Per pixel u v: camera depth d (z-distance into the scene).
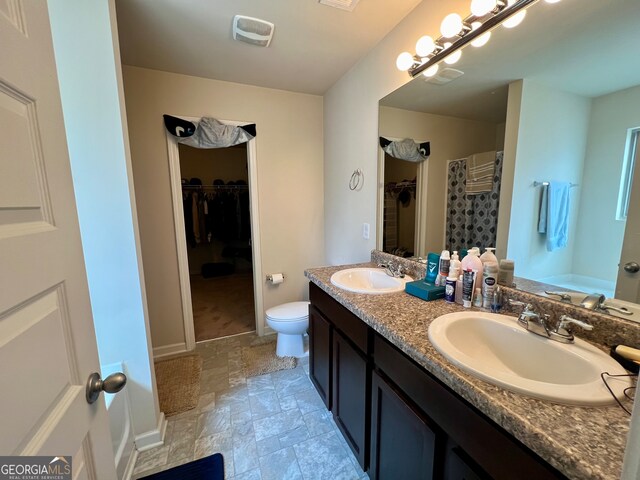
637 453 0.33
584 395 0.59
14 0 0.45
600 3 0.82
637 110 0.77
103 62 1.18
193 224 4.47
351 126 2.15
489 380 0.65
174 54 1.86
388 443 1.02
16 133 0.44
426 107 1.48
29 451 0.42
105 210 1.26
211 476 1.27
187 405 1.72
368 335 1.12
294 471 1.29
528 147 1.05
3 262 0.40
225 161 4.99
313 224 2.78
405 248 1.73
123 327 1.34
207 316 3.15
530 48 1.01
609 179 0.83
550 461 0.49
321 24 1.57
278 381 1.97
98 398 0.64
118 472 1.20
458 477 0.72
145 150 2.11
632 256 0.80
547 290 1.00
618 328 0.79
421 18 1.42
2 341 0.38
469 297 1.11
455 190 1.38
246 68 2.07
